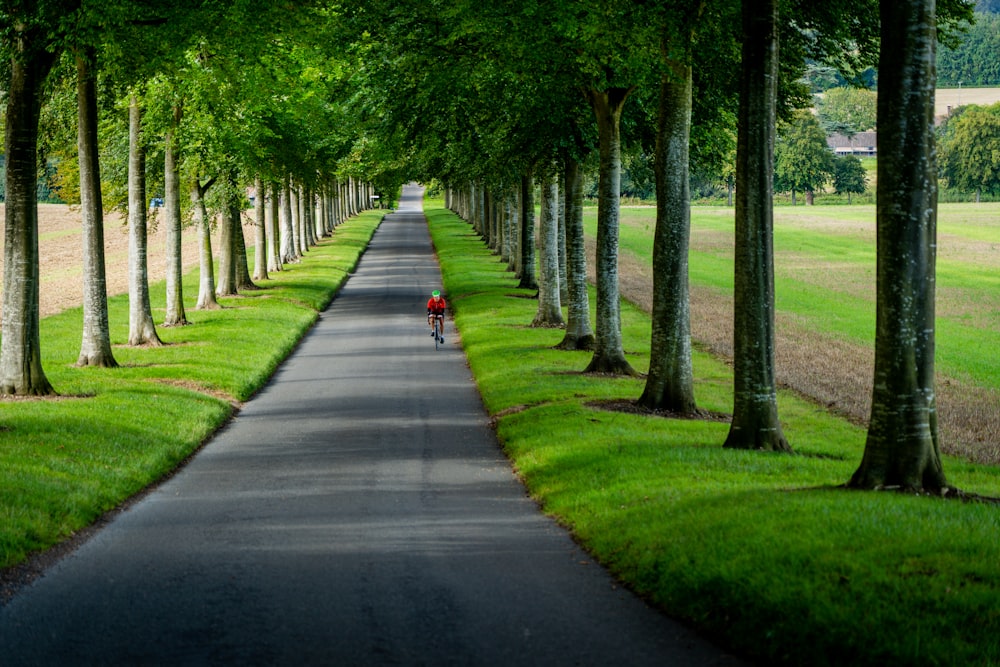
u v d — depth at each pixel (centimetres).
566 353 3055
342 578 995
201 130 3334
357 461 1747
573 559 1076
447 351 3403
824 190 15938
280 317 4081
